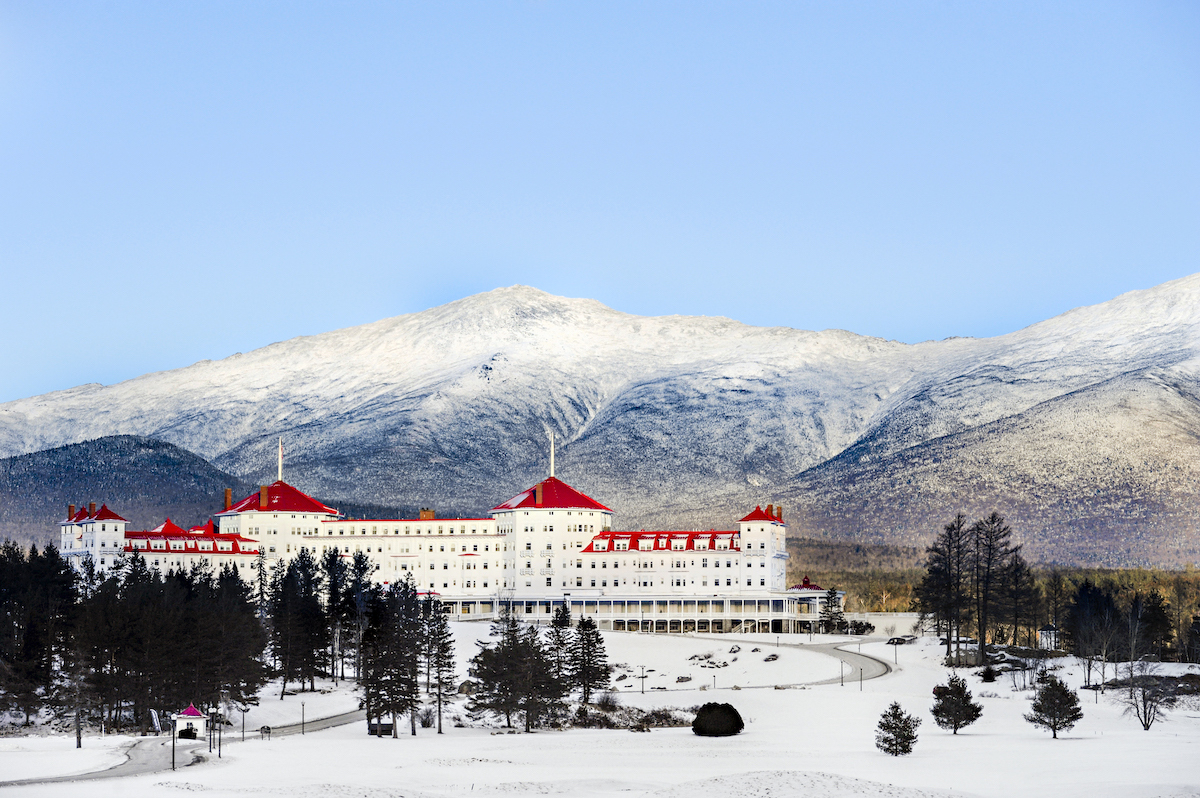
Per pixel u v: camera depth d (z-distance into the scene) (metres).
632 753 191.25
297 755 186.50
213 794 148.62
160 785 155.25
